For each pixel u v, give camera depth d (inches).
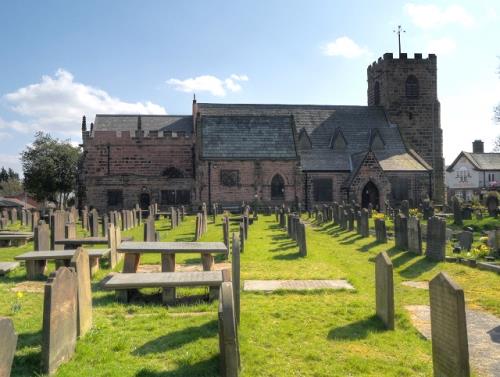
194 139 2159.2
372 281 576.7
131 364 306.0
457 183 3567.9
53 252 621.6
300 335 364.8
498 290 521.0
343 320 406.0
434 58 2380.7
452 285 274.2
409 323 396.8
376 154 2171.5
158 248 579.8
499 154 3560.5
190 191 1994.3
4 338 235.8
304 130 2212.1
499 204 1497.3
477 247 757.3
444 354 283.4
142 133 2146.9
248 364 306.2
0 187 4739.2
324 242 960.9
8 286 540.1
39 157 2817.4
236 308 387.5
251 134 2053.4
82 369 295.3
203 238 1011.3
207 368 298.8
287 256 749.9
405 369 303.1
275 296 489.4
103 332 365.4
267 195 1985.7
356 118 2353.6
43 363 285.9
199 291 511.8
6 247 914.1
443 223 677.9
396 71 2365.9
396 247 820.0
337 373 296.0
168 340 348.2
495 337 375.2
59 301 302.4
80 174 2181.3
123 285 458.3
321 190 2070.6
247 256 746.8
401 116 2359.7
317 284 543.2
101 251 635.5
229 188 1968.5
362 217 1010.7
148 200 1982.0
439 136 2370.8
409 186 2062.0
